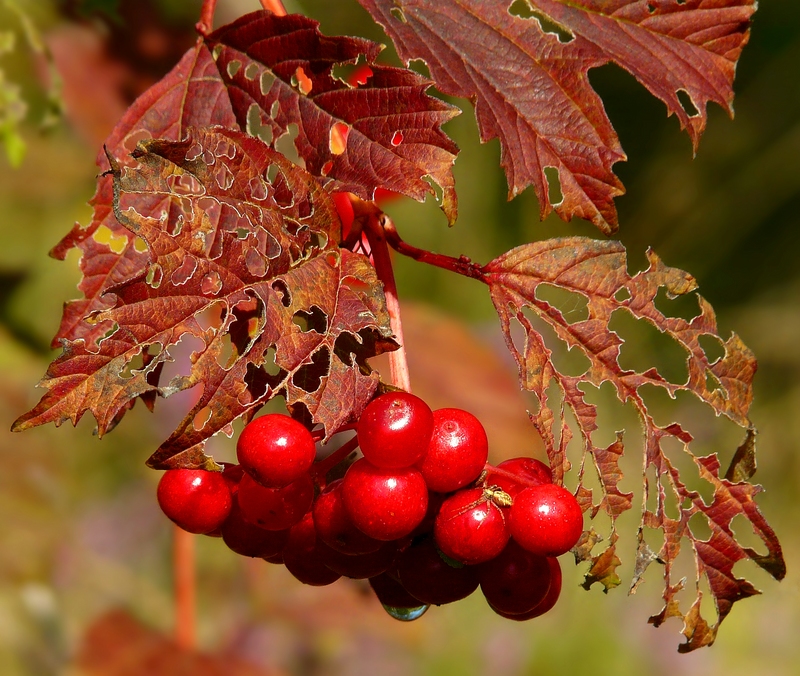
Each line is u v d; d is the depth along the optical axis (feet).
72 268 2.29
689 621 1.41
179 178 1.43
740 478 1.41
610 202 1.40
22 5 1.90
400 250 1.41
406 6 1.41
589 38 1.42
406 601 1.43
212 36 1.42
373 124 1.38
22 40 1.90
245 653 2.01
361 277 1.36
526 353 1.39
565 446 1.38
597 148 1.40
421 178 1.37
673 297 1.40
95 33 1.91
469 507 1.34
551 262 1.40
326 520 1.35
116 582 2.28
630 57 1.42
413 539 1.38
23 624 2.10
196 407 1.31
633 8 1.44
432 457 1.34
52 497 2.27
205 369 1.32
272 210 1.35
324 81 1.39
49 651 2.10
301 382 1.39
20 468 2.22
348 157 1.38
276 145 1.40
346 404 1.33
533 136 1.40
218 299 1.32
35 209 2.29
